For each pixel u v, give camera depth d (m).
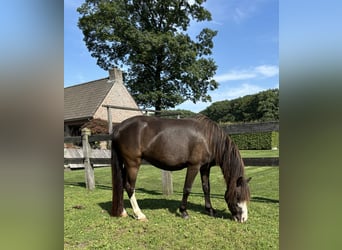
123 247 2.69
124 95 16.70
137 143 3.48
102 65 22.11
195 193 5.12
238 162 3.43
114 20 20.28
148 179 6.96
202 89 22.30
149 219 3.49
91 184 5.73
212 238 2.87
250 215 3.59
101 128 13.67
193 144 3.48
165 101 21.67
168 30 21.16
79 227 3.22
